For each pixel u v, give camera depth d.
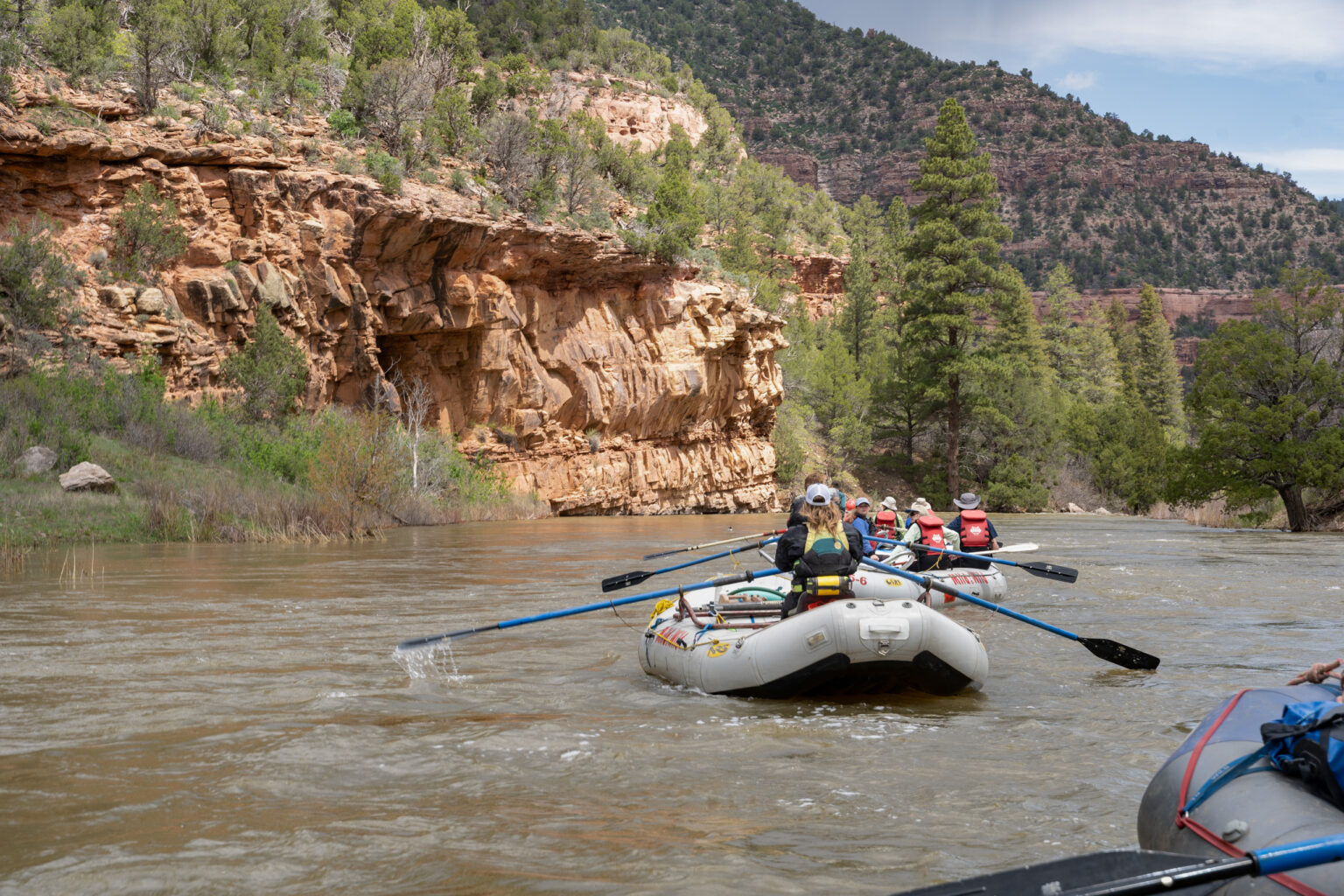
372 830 4.27
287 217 31.84
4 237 27.56
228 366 29.97
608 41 86.38
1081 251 199.38
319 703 6.74
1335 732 3.03
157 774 5.10
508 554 19.33
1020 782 5.03
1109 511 62.31
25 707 6.53
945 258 60.62
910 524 13.72
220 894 3.59
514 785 4.97
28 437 22.94
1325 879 2.67
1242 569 17.58
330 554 18.52
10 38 28.59
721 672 7.13
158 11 31.97
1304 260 198.75
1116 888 2.57
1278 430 33.22
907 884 3.70
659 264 44.03
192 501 21.84
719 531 28.17
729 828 4.34
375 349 34.84
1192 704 7.00
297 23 40.47
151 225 28.88
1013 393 60.34
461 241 36.03
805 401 64.56
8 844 4.09
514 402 39.53
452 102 40.09
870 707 6.89
